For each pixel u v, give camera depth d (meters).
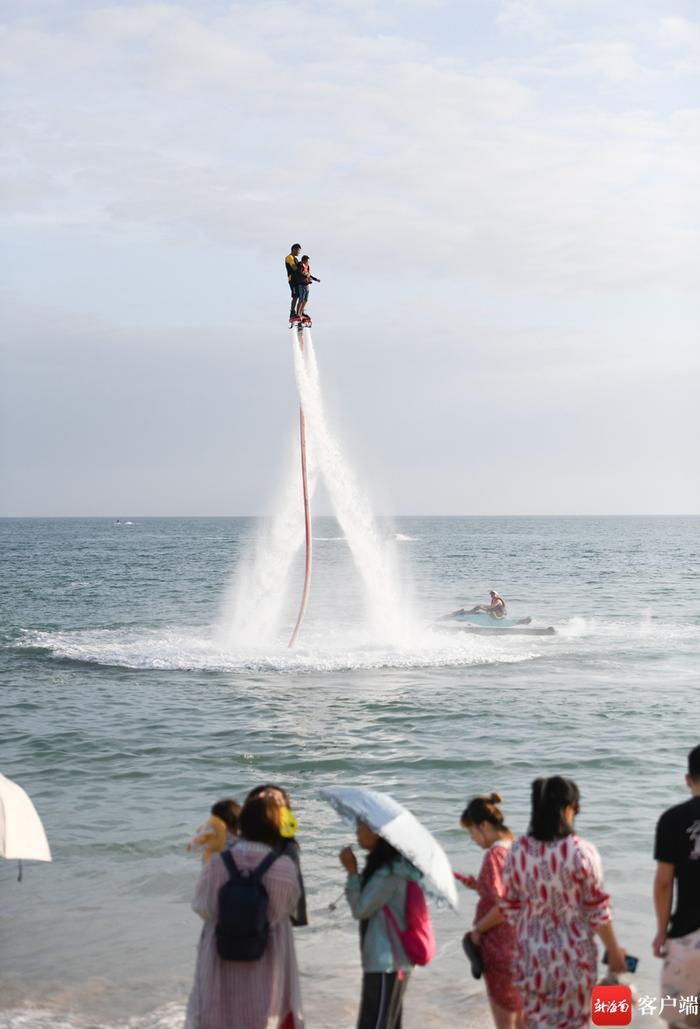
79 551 171.25
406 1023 9.93
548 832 7.54
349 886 8.15
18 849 9.98
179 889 13.67
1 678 32.62
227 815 8.27
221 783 19.58
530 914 7.59
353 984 10.76
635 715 26.12
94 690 30.38
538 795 7.68
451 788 19.06
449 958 11.44
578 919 7.51
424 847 7.87
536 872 7.50
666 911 7.69
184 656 36.84
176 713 26.73
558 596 68.69
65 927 12.39
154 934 12.18
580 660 36.38
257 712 26.81
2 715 26.52
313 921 12.42
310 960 11.37
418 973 11.07
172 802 18.17
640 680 32.00
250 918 7.34
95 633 45.75
